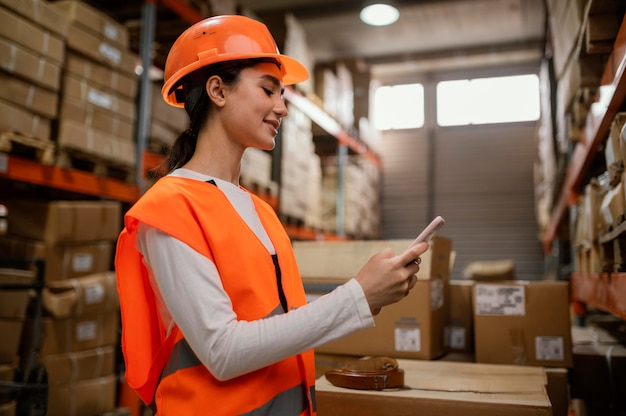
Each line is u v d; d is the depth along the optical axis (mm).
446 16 9578
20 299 3264
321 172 9469
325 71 8516
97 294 3686
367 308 1078
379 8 7844
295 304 1307
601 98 2604
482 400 1703
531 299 2682
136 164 4383
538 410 1632
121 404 4105
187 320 1062
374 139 11195
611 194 2260
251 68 1290
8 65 3174
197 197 1191
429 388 1896
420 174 11859
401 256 1127
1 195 4102
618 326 4164
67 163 3656
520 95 11594
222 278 1148
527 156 11328
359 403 1799
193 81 1326
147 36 4637
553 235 7219
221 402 1119
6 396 3129
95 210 3756
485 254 11172
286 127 7098
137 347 1187
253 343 1036
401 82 12258
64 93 3654
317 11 9391
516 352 2660
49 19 3457
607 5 2271
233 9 5914
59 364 3459
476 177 11539
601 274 2607
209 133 1319
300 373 1272
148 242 1133
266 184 6477
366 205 10648
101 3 5098
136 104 4660
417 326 2555
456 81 11977
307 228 7840
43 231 3555
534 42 10469
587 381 2957
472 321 2922
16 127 3271
